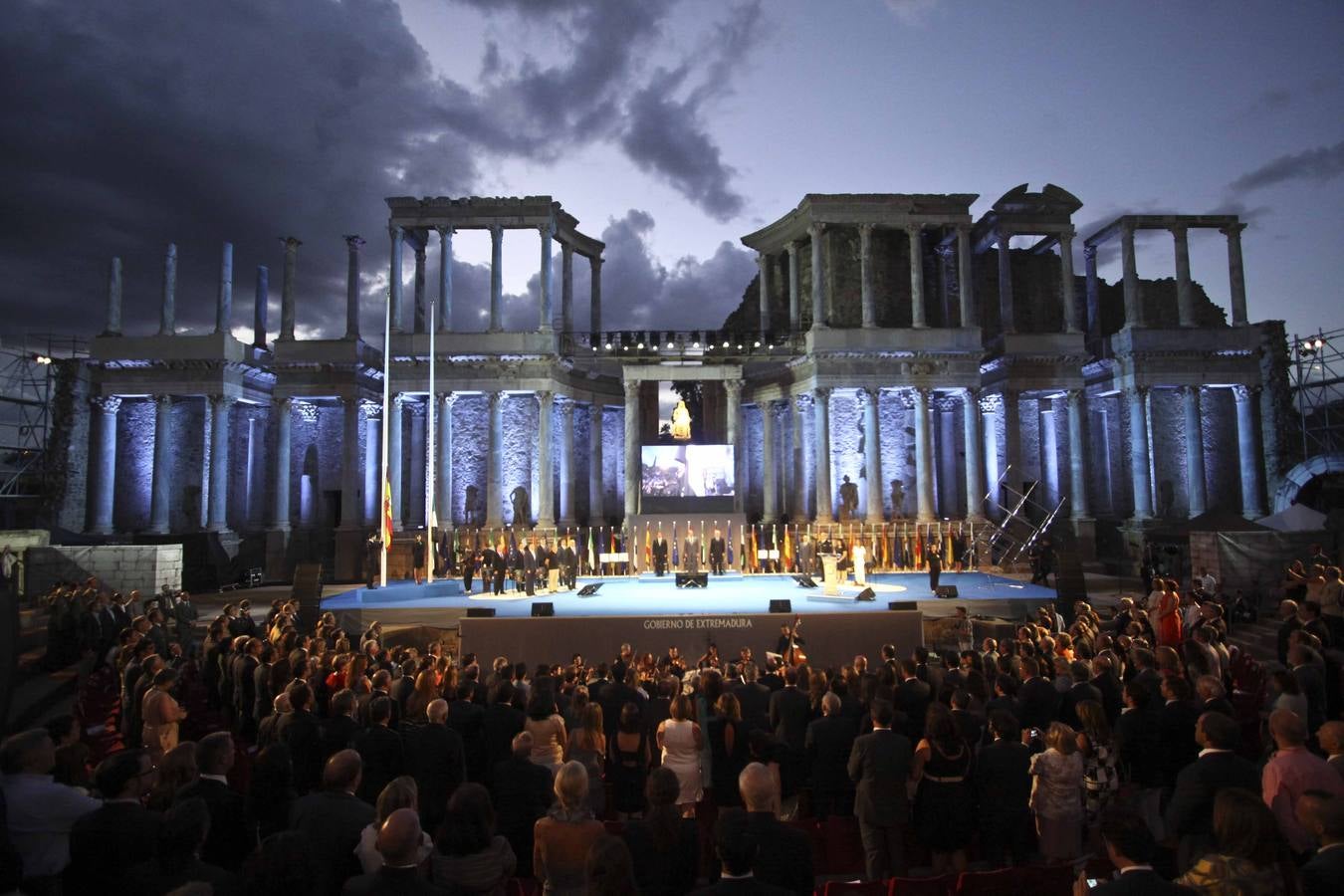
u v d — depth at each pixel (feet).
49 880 28.02
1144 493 176.76
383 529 130.82
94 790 42.55
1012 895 27.94
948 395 188.14
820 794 42.57
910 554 156.46
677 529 156.87
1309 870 20.63
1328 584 75.72
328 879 26.63
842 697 47.29
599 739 40.57
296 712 39.50
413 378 172.55
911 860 40.24
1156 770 37.35
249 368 186.91
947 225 179.32
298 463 187.93
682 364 172.86
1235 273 183.42
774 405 192.85
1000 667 52.70
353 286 182.29
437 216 175.11
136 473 189.16
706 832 40.50
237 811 29.04
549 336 171.73
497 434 171.01
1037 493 190.49
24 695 75.05
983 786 35.40
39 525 160.56
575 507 194.39
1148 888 20.27
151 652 58.18
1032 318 197.77
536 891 31.83
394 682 52.34
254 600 136.67
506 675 51.42
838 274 190.08
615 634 92.68
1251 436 178.81
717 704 42.55
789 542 155.12
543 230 174.60
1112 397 193.67
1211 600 84.69
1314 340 193.77
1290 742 28.86
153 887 21.72
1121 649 61.52
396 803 24.73
